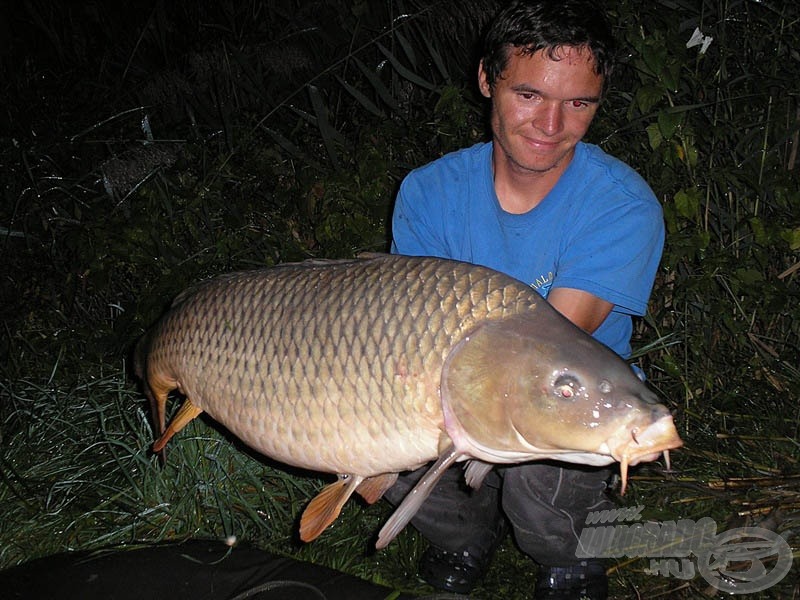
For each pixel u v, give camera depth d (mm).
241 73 2850
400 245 1401
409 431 1018
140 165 2262
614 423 935
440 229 1359
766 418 1776
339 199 2045
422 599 1310
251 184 2248
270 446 1105
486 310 991
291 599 1330
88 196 2523
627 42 2037
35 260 2293
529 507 1304
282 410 1078
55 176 2471
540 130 1157
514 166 1231
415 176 1383
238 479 1687
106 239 2045
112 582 1378
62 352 2070
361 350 1021
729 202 1894
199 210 2162
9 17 3582
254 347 1095
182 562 1429
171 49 3359
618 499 1605
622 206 1224
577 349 961
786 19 2102
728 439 1754
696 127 1914
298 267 1116
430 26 2537
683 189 1771
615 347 1343
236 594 1354
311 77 2750
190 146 2330
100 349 2010
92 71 3342
